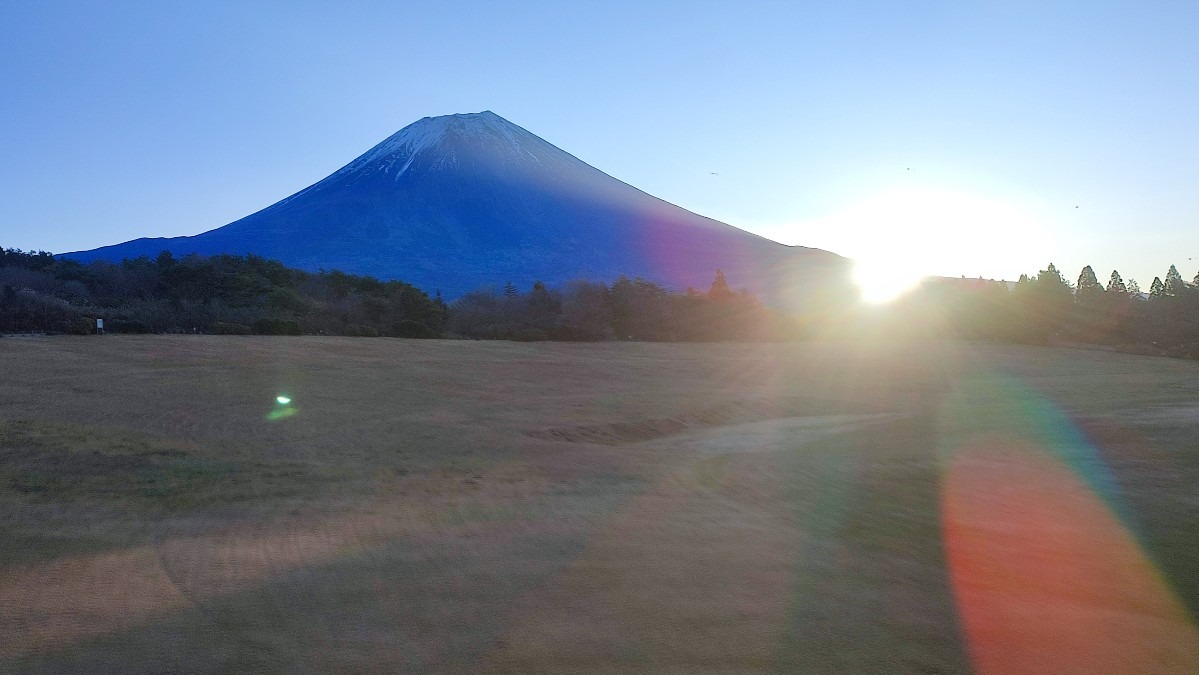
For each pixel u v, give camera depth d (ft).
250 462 56.29
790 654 21.91
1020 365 217.56
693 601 26.45
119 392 99.40
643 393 132.57
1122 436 82.94
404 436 75.61
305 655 20.86
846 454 71.05
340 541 34.14
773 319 294.46
